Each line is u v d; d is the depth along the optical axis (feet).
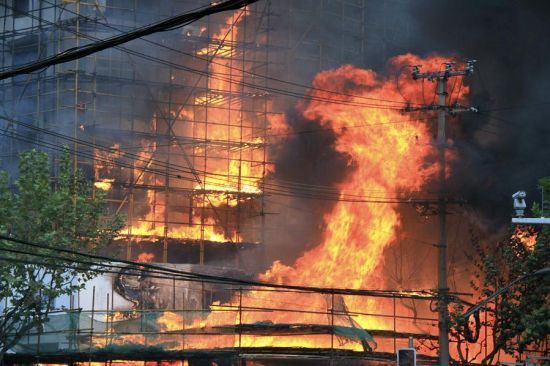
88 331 287.28
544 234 278.46
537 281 278.05
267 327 308.19
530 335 269.03
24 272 248.93
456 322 251.80
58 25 379.76
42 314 258.78
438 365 294.87
